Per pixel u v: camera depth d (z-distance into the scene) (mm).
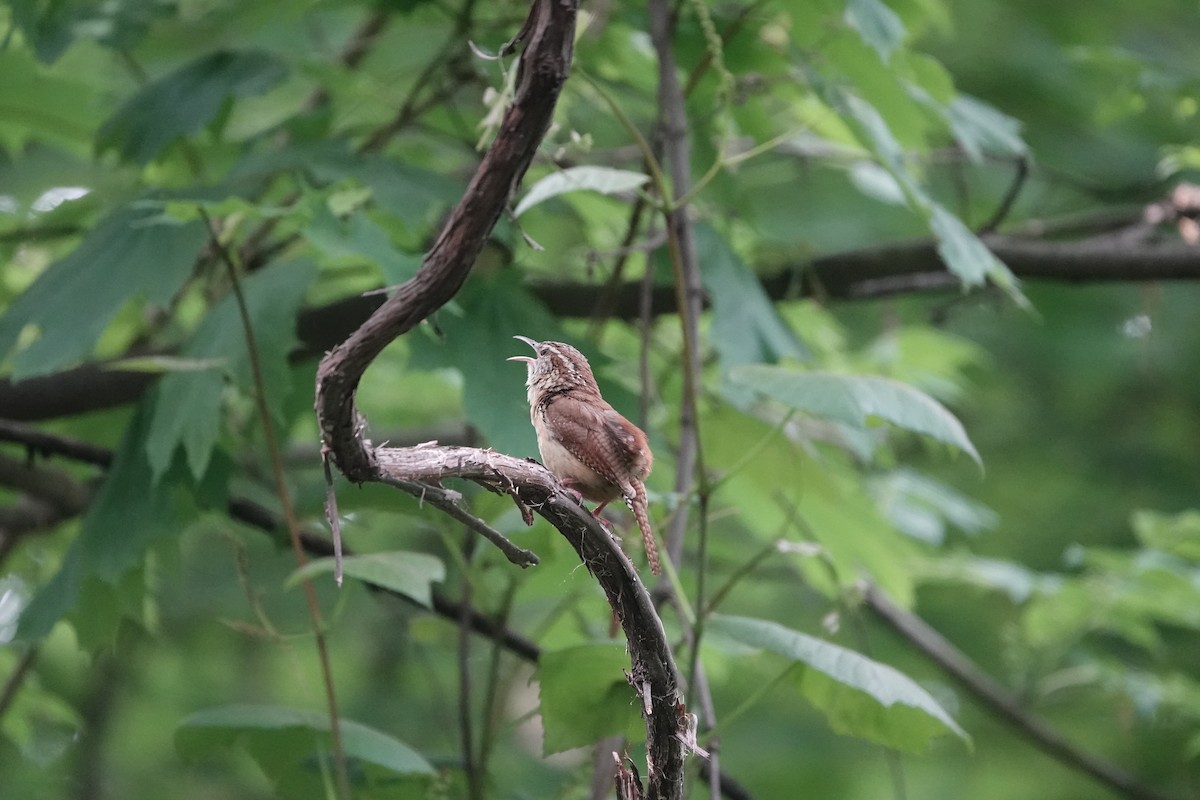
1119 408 18875
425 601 7102
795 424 10383
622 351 13367
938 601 18047
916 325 17875
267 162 9680
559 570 8805
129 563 9344
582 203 11672
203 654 19562
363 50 12328
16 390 10773
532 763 16828
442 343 9320
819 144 12641
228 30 11172
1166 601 12570
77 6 10258
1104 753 17484
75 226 11555
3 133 11992
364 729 8906
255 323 8805
